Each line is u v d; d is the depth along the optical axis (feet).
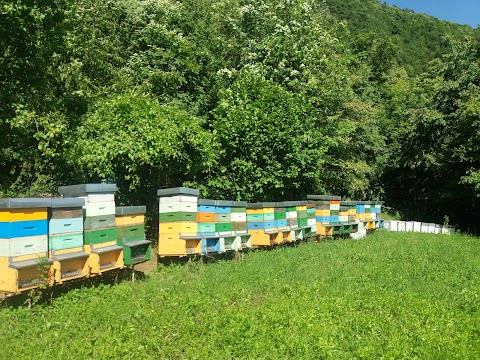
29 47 33.58
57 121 34.50
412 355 16.22
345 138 62.49
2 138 34.73
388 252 41.22
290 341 16.74
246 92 47.16
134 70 50.19
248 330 17.60
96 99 40.14
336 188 72.49
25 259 19.93
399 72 131.85
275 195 49.78
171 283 26.22
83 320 19.02
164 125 36.14
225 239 35.12
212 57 56.34
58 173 39.50
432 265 34.86
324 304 21.85
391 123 91.97
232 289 24.48
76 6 47.62
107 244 24.80
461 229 87.15
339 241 49.67
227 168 44.98
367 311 21.34
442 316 20.70
